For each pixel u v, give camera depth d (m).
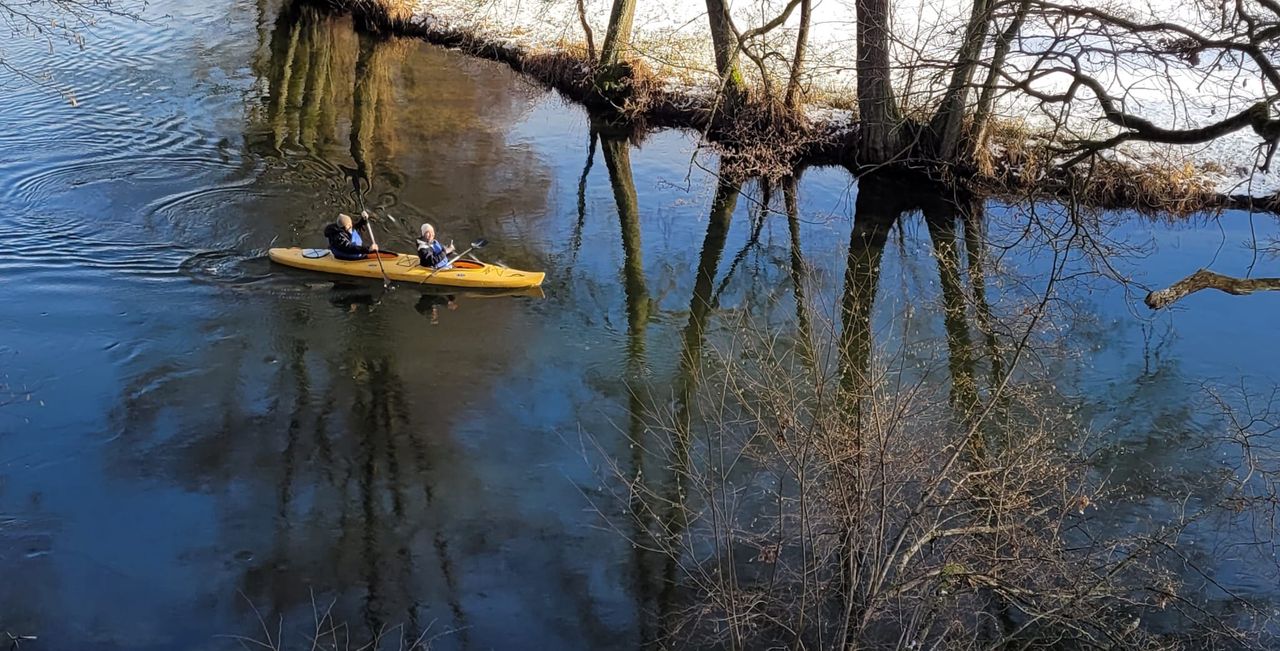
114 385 11.29
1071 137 16.22
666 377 11.88
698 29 21.42
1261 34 9.38
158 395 11.20
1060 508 8.18
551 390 11.64
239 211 15.30
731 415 10.81
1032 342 12.15
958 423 9.34
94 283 13.14
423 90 21.14
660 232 15.76
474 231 15.36
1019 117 16.50
